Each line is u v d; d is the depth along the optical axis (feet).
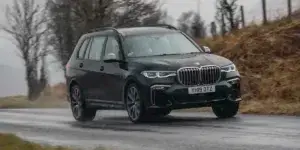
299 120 51.03
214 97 54.13
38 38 158.20
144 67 54.85
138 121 55.62
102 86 60.64
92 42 64.59
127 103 56.75
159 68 54.19
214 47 101.19
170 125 51.44
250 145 36.78
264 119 53.06
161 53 58.03
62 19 135.64
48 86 153.79
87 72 63.21
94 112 65.16
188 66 53.93
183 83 53.72
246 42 94.99
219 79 54.44
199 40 108.58
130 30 61.00
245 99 78.02
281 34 92.38
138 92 55.01
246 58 91.20
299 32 91.40
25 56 158.51
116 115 69.82
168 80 53.72
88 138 44.86
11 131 53.42
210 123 51.29
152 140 41.45
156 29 61.21
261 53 90.68
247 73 86.38
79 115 65.16
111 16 133.18
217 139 40.19
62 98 127.54
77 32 133.80
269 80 80.02
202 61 54.65
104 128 52.08
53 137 46.75
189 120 55.67
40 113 79.77
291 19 96.68
